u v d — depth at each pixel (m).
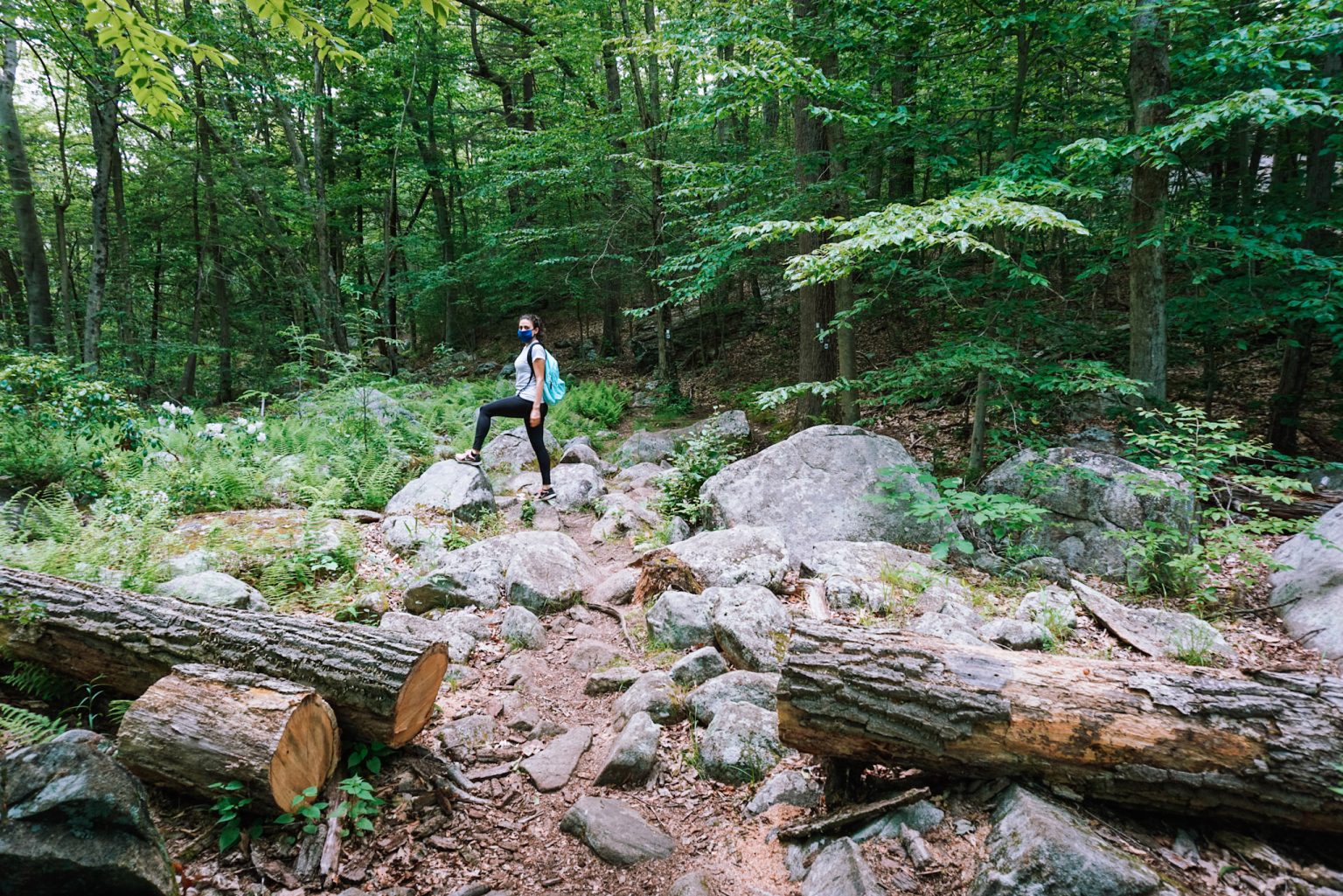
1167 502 4.52
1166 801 2.13
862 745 2.41
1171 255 6.16
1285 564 4.17
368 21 3.16
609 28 12.92
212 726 2.33
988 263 8.26
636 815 2.60
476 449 6.19
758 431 10.02
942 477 6.16
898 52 6.76
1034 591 4.35
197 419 8.50
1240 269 6.54
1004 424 6.77
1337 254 5.53
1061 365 5.32
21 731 2.57
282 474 6.39
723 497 5.61
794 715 2.46
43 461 5.49
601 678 3.53
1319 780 1.99
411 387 11.02
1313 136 6.04
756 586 4.08
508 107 18.41
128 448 6.23
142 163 15.50
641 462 9.01
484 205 19.45
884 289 6.17
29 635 2.86
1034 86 6.75
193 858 2.20
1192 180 8.11
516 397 6.16
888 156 6.77
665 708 3.17
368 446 7.38
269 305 18.39
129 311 15.73
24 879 1.70
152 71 3.13
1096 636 3.77
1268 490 4.27
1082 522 4.76
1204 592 4.07
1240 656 3.46
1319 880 1.95
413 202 22.91
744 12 7.00
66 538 4.39
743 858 2.39
